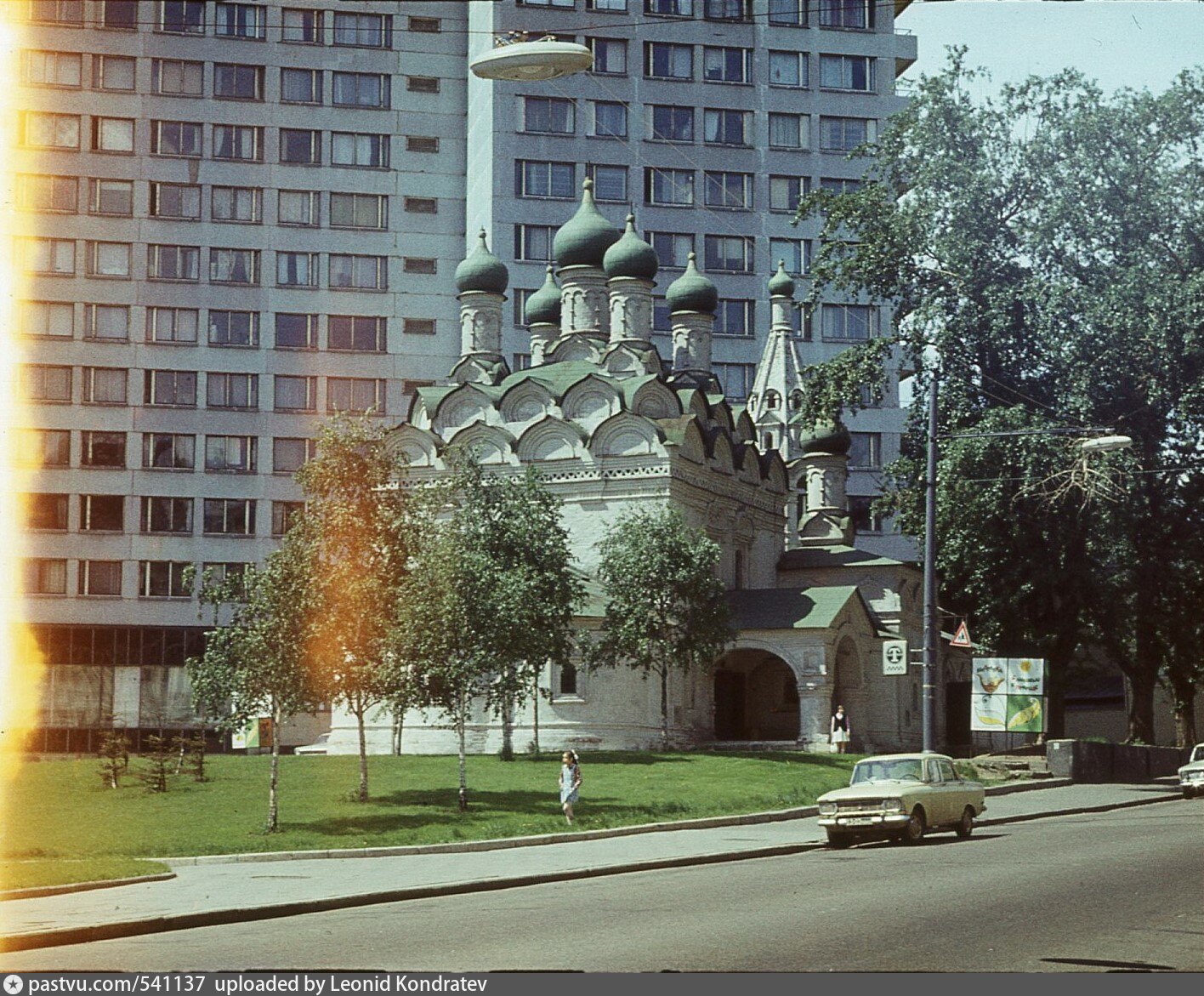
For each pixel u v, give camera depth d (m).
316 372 97.25
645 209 100.06
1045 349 65.94
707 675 69.25
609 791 48.34
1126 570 67.56
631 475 66.12
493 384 75.31
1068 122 66.62
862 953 18.25
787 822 43.22
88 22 96.50
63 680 93.12
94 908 24.47
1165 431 66.69
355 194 98.81
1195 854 30.59
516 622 50.44
